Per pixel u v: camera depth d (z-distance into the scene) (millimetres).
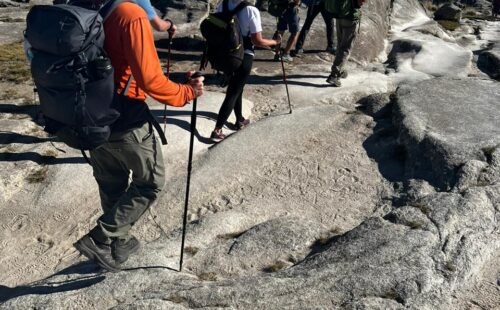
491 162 5461
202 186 5898
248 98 8141
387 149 6262
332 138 6648
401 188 5613
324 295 3881
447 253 4355
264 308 3783
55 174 6250
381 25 11422
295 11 9328
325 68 9320
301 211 5469
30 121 7410
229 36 6129
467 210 4773
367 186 5781
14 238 5391
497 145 5715
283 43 10516
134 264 4438
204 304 3838
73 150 6715
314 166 6152
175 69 9336
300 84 8555
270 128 6867
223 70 6320
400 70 9297
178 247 4762
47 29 3227
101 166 3939
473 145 5715
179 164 6352
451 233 4555
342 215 5375
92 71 3307
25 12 13477
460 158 5543
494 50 10625
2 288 4660
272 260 4582
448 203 4863
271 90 8375
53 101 3354
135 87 3615
